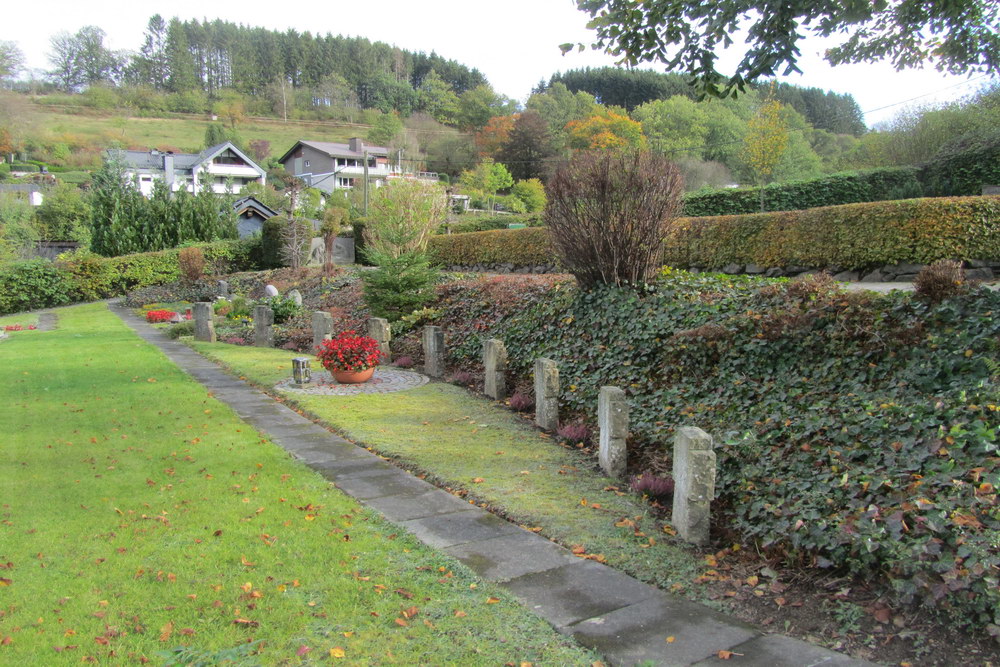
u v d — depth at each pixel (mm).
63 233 48188
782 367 7078
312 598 3703
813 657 3260
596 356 9156
